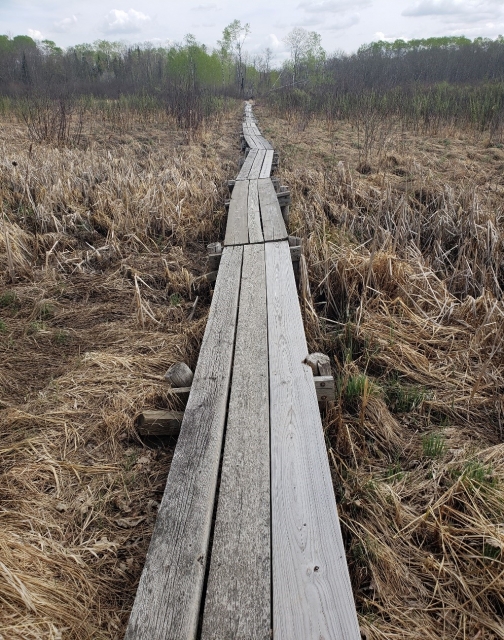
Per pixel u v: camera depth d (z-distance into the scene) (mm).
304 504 1927
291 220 6676
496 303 4027
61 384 3299
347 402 3219
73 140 12695
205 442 2293
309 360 2902
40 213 6195
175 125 16062
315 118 18406
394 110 17234
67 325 4238
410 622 1985
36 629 1749
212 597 1572
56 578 2018
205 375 2812
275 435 2309
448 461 2785
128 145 12852
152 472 2678
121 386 3279
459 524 2391
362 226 6285
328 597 1562
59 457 2719
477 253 5309
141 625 1502
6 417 2971
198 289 4957
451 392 3449
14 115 16516
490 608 2025
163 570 1676
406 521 2422
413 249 5465
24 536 2182
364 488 2523
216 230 6605
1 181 7273
